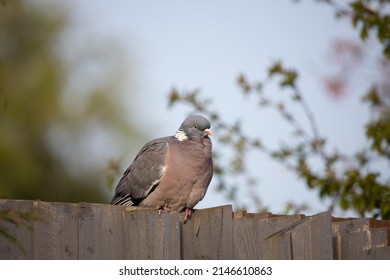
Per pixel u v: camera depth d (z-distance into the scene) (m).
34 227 7.90
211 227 8.52
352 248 8.30
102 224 8.16
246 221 8.41
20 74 25.05
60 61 25.34
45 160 24.02
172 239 8.30
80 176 24.02
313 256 8.00
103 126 24.56
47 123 24.30
